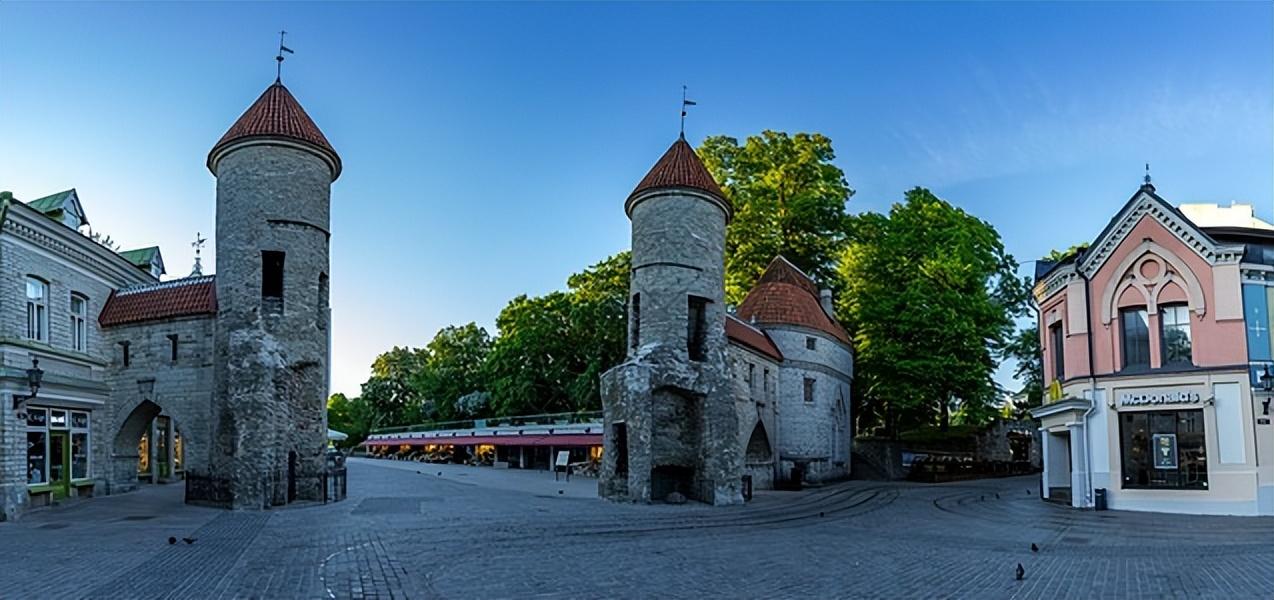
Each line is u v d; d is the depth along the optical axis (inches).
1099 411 1155.3
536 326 2603.3
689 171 1393.9
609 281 2642.7
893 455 2148.1
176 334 1266.0
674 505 1242.6
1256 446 1052.5
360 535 796.6
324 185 1275.8
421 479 1736.0
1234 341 1072.8
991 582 579.5
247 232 1194.0
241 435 1108.5
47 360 1155.3
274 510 1067.9
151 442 1592.0
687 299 1353.3
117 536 794.8
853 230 2438.5
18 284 1120.8
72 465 1197.7
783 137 2484.0
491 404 2883.9
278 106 1247.5
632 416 1275.8
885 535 885.2
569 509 1106.1
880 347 2124.8
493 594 520.4
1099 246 1170.6
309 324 1221.7
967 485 1809.8
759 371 1695.4
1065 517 1063.0
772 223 2423.7
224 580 554.9
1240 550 720.3
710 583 572.1
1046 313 1342.3
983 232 2281.0
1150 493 1106.7
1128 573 611.2
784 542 815.1
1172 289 1118.4
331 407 4539.9
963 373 2055.9
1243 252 1080.2
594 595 524.1
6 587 532.4
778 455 1802.4
